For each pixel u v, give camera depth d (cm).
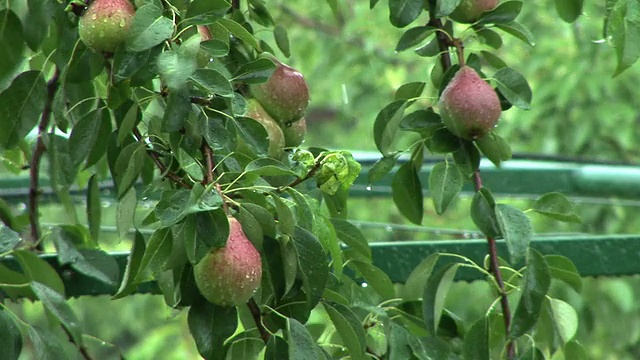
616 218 1197
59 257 491
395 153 466
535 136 1253
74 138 443
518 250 434
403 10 454
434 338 454
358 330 428
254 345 439
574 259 563
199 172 397
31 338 425
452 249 544
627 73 1228
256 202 401
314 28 1426
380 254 539
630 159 1270
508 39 1225
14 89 454
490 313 470
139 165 419
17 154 547
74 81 454
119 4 407
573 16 484
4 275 459
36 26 451
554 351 477
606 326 1114
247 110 445
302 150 414
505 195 840
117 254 518
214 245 373
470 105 434
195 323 402
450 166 457
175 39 407
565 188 841
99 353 1463
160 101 446
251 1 500
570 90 1205
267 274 408
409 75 1390
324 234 412
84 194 732
